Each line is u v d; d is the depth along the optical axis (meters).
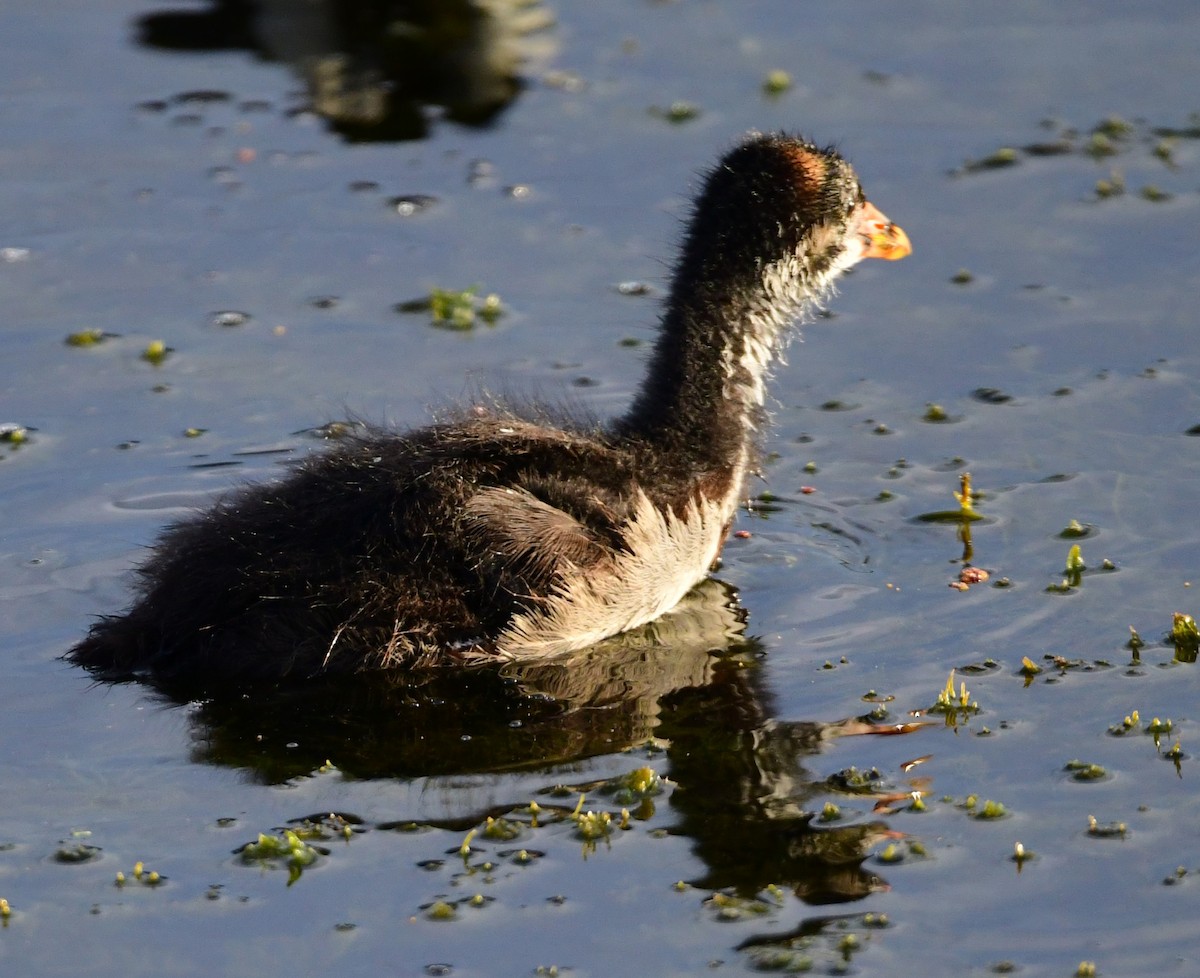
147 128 19.53
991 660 11.08
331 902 8.74
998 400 14.61
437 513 11.13
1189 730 10.20
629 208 17.97
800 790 9.73
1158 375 14.77
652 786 9.74
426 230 17.62
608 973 8.23
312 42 21.52
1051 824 9.34
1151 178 18.19
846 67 20.86
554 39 21.83
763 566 12.54
